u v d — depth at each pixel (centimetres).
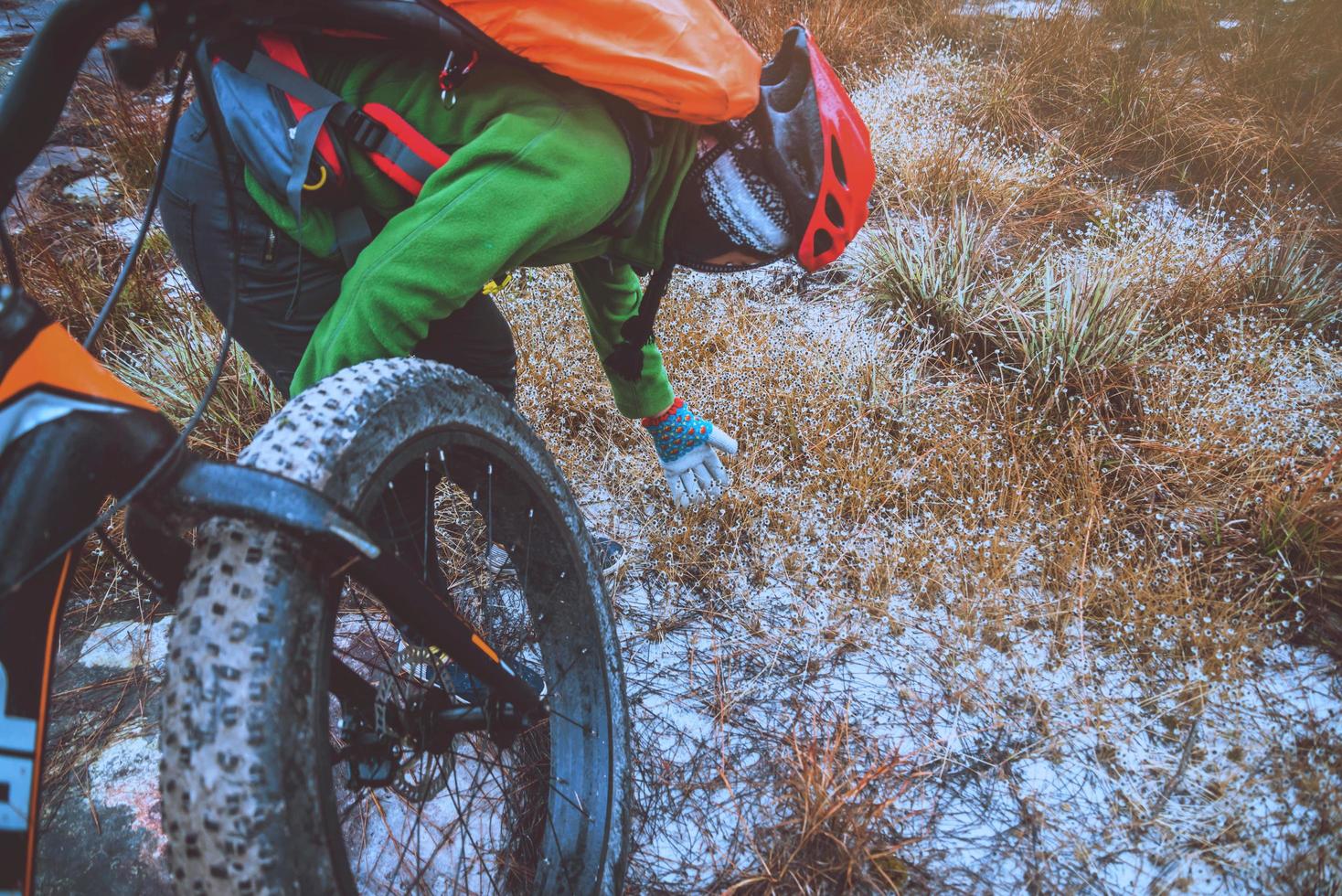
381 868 172
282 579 100
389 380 121
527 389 274
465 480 152
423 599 123
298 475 107
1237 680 196
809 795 173
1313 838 171
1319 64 443
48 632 99
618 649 173
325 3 123
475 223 124
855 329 304
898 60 474
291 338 152
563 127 128
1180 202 379
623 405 202
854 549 230
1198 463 248
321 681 103
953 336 295
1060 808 178
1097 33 478
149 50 101
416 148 130
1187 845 172
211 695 93
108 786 184
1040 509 238
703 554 235
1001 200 373
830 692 202
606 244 149
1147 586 216
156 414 107
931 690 201
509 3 121
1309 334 298
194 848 92
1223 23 500
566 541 160
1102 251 324
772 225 151
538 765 177
